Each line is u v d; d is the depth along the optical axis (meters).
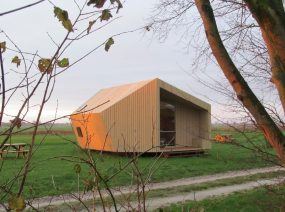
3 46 1.94
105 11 1.94
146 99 28.55
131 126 27.81
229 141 3.76
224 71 2.41
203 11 2.43
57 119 2.10
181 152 29.56
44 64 1.99
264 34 2.35
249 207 12.05
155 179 19.23
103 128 26.47
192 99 30.34
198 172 22.39
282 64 2.24
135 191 3.03
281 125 3.66
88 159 2.54
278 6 2.13
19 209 2.00
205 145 30.45
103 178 2.56
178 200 14.79
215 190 17.44
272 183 5.14
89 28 1.96
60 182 16.08
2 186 2.10
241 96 2.39
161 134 30.64
